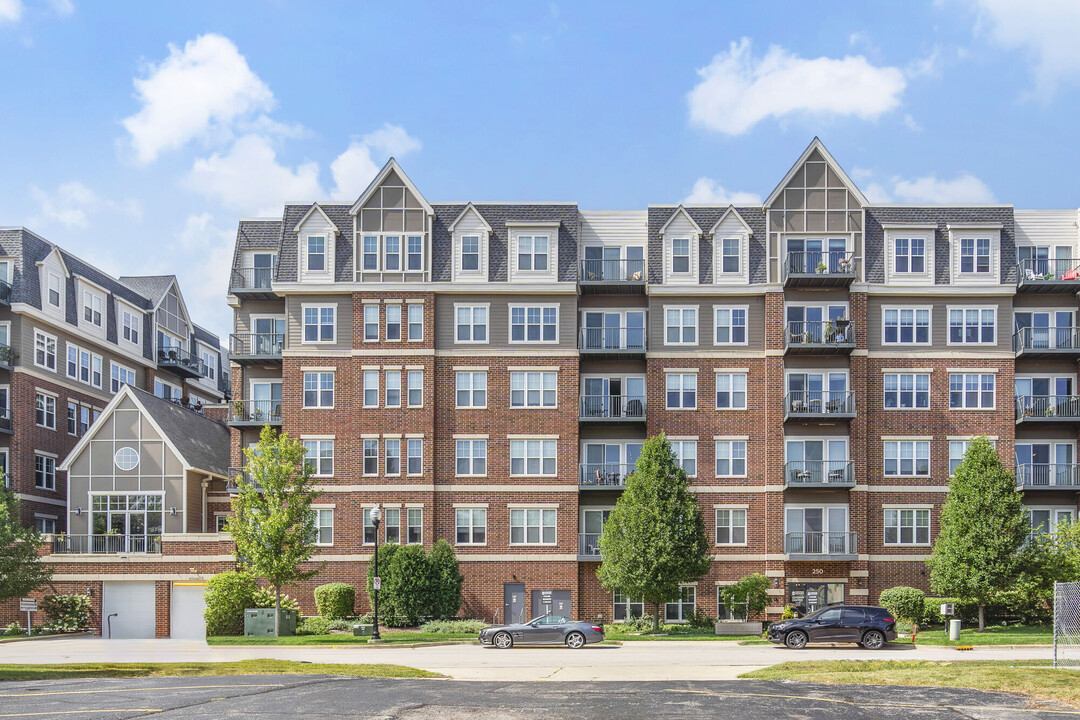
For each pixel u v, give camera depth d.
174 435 52.97
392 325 50.12
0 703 21.81
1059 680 24.06
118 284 64.31
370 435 49.47
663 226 50.88
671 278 50.47
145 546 50.75
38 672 27.94
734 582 48.81
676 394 50.19
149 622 47.41
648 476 44.09
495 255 50.53
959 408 49.75
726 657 33.44
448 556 46.69
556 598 48.81
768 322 49.81
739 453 49.75
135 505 51.66
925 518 49.12
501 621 48.50
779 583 48.34
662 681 25.94
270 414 52.22
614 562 43.94
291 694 23.03
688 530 43.50
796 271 49.78
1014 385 49.91
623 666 30.59
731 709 20.78
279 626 41.72
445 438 49.62
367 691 23.58
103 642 42.41
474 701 21.88
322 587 47.12
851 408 48.72
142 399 53.16
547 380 50.00
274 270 52.22
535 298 50.31
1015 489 43.91
